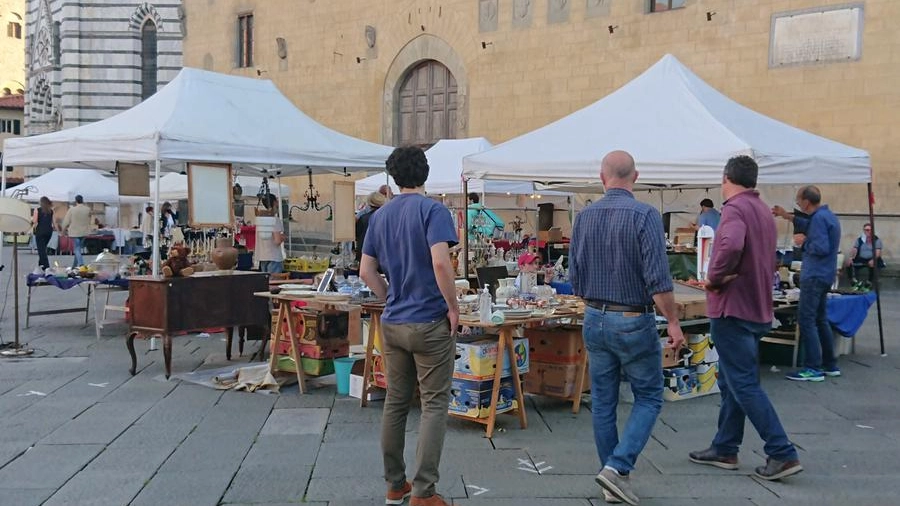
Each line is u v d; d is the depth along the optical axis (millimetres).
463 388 5922
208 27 27344
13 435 5758
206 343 9602
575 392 6461
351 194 12234
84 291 15172
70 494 4605
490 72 20797
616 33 18641
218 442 5605
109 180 22375
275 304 8500
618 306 4441
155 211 8461
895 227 15164
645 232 4348
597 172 8016
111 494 4605
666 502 4559
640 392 4535
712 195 17422
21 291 15172
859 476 5039
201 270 9141
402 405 4391
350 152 10398
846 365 8609
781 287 9031
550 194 16016
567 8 19391
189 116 9094
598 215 4520
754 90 16703
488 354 5887
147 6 31719
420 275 4266
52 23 34438
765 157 7465
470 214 12367
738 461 5230
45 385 7328
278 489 4691
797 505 4547
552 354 6551
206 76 10055
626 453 4430
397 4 22703
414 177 4414
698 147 7613
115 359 8539
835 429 6117
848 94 15562
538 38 19906
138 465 5113
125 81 32438
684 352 7004
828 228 7652
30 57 38406
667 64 9109
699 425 6152
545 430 5957
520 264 7199
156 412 6402
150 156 8453
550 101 19766
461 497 4590
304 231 25094
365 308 6512
